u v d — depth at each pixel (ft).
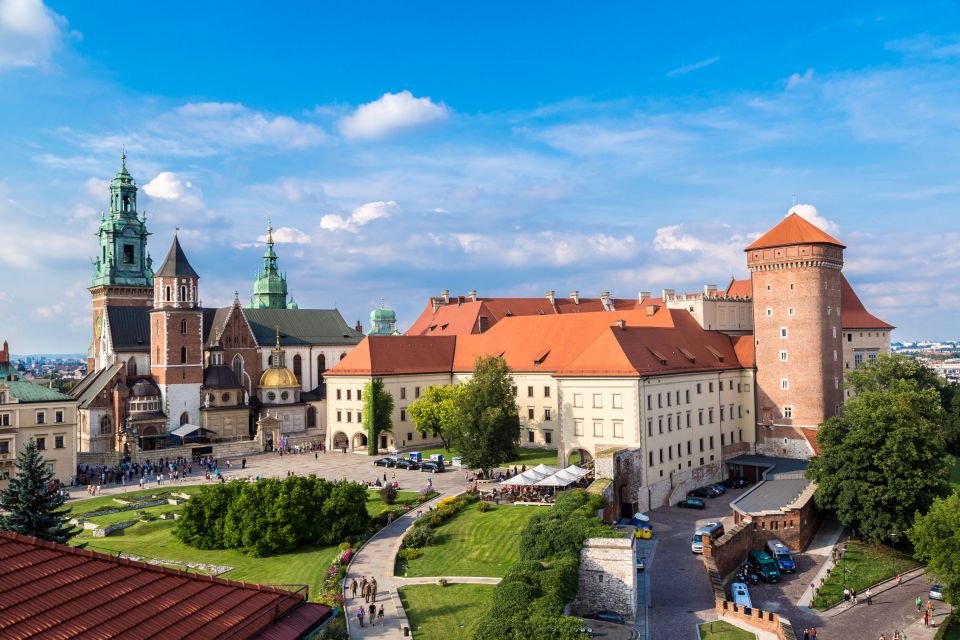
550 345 380.58
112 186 504.84
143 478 342.03
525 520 229.25
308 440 429.79
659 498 287.69
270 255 624.59
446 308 519.60
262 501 227.61
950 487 250.57
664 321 352.90
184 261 437.58
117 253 501.56
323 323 531.50
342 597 174.70
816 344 340.39
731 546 225.97
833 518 288.30
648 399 286.25
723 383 347.97
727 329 383.45
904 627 192.54
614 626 170.30
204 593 70.08
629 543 175.11
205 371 449.89
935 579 216.13
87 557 67.46
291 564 210.18
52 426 332.19
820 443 268.62
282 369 465.88
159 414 417.69
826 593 214.48
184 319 432.66
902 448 245.45
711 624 175.11
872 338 472.44
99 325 504.84
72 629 57.00
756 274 358.64
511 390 307.78
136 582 67.15
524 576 160.86
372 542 222.89
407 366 400.88
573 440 300.40
